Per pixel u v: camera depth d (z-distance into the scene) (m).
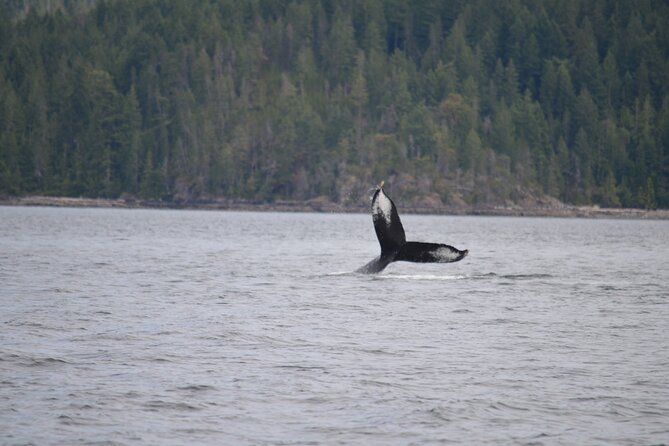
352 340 75.31
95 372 63.03
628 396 58.53
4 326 79.56
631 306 98.00
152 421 52.91
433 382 61.47
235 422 52.94
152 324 81.94
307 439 50.41
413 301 99.25
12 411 54.06
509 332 80.12
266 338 75.62
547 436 51.19
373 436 50.97
